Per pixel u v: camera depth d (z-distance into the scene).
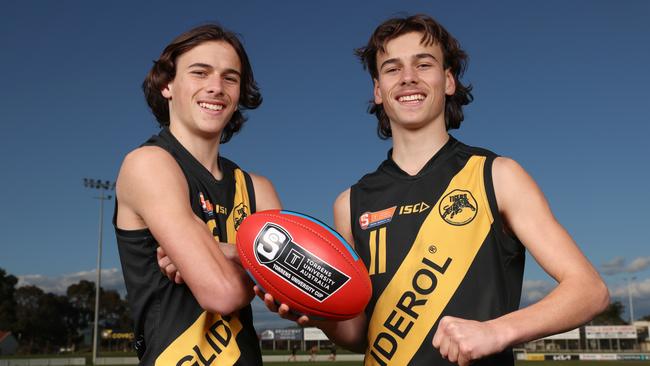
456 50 2.64
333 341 2.29
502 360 2.10
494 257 2.15
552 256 1.88
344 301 1.81
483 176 2.21
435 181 2.32
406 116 2.37
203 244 1.84
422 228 2.27
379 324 2.25
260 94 2.70
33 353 64.19
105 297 73.88
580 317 1.67
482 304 2.11
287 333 57.00
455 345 1.52
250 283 1.88
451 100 2.86
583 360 39.69
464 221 2.20
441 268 2.19
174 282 2.06
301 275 1.79
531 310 1.64
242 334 2.11
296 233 1.83
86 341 81.00
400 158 2.47
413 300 2.20
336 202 2.64
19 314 63.47
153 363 2.01
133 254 2.07
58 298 68.00
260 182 2.51
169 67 2.33
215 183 2.26
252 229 1.87
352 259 1.87
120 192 2.09
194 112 2.23
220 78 2.26
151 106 2.54
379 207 2.42
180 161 2.20
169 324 2.04
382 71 2.48
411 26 2.45
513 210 2.09
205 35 2.31
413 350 2.14
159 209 1.90
